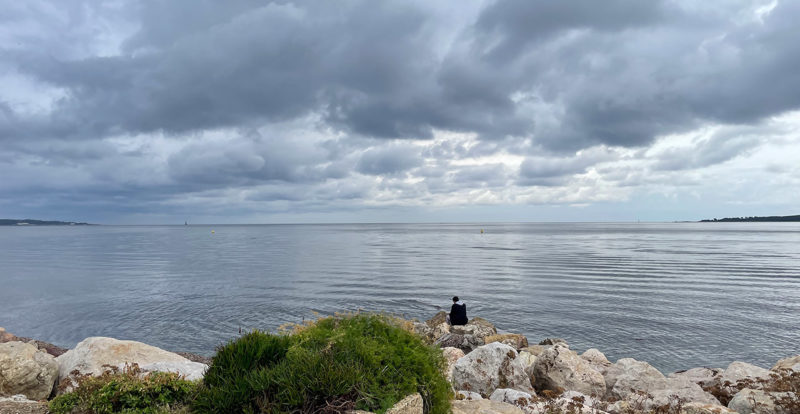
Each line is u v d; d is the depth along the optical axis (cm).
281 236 19788
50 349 1502
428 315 2883
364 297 3438
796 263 6066
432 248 10081
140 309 2967
